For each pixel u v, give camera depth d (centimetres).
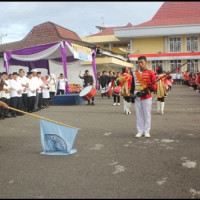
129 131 902
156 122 1048
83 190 477
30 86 1356
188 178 520
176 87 3353
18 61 1911
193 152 668
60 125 677
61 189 483
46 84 1549
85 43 2814
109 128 952
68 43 1755
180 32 4594
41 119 685
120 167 580
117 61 3769
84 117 1192
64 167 587
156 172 550
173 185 491
